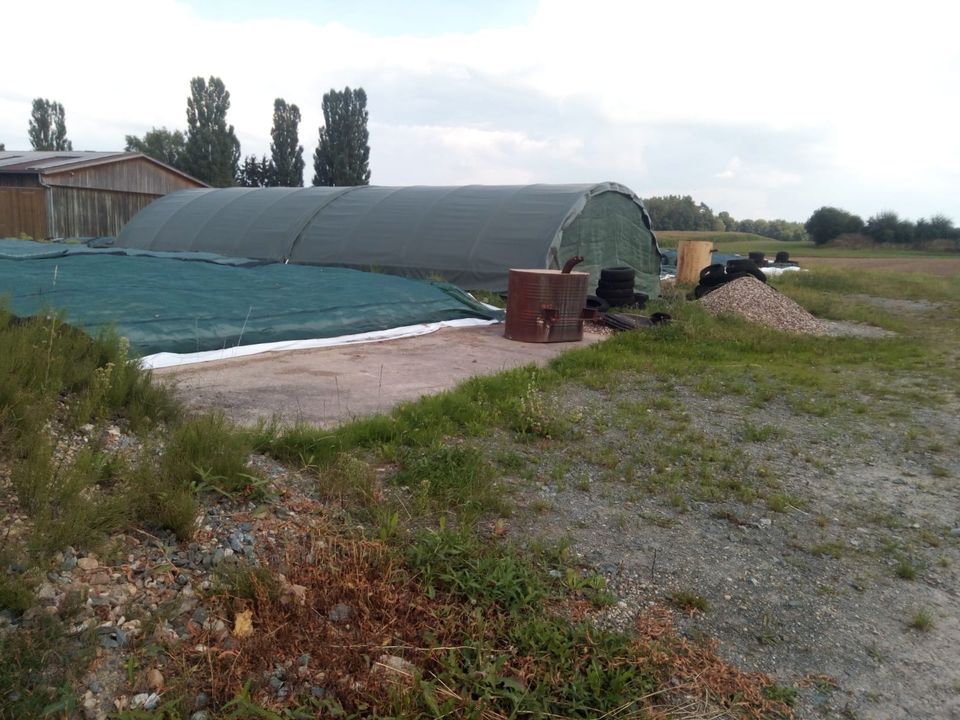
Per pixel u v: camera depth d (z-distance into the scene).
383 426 6.03
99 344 5.97
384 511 4.46
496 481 5.36
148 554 3.64
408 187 19.92
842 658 3.60
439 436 6.12
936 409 8.41
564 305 11.72
